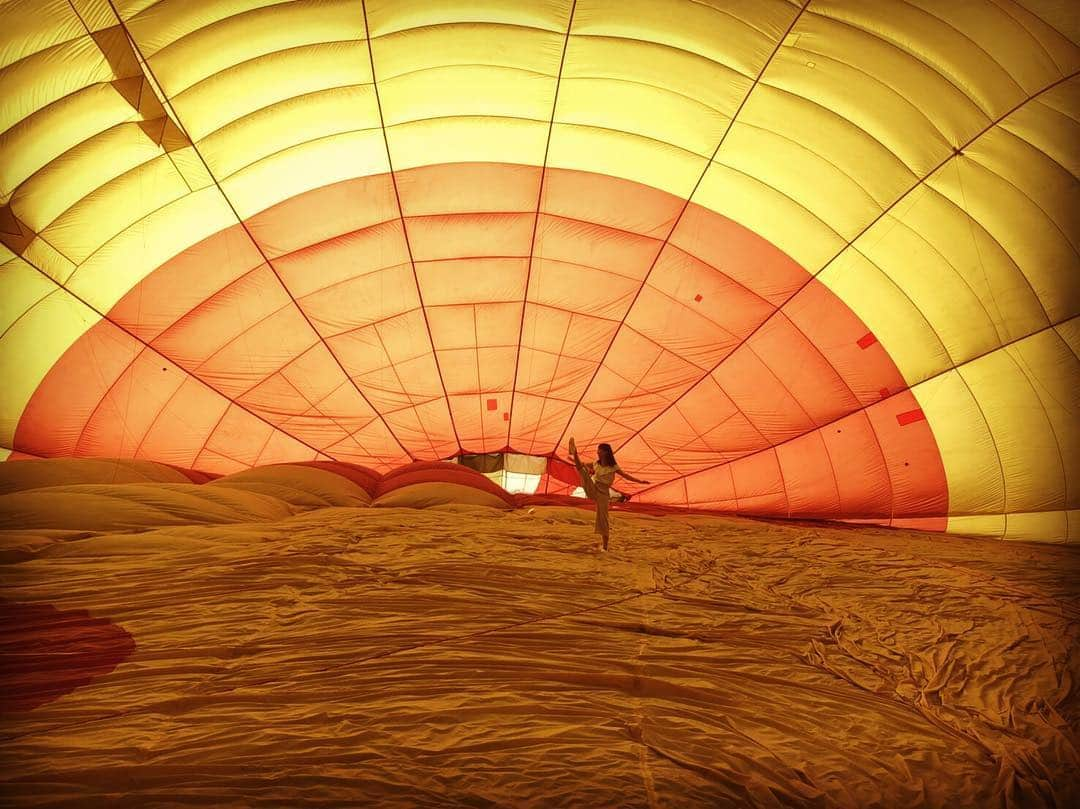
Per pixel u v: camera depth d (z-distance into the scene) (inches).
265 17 465.1
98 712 149.0
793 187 565.3
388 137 565.3
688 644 220.1
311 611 225.0
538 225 625.3
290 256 609.6
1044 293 550.3
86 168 506.6
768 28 471.5
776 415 675.4
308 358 658.2
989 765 156.7
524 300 662.5
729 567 354.6
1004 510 623.8
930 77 472.1
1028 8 424.2
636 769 136.7
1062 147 480.1
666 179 589.6
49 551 285.1
